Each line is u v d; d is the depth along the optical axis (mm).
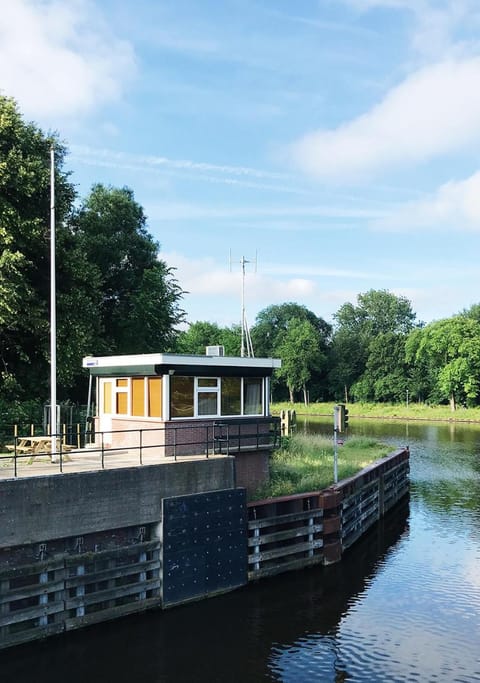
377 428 77188
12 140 35250
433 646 16500
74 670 14922
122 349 47562
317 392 132125
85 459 20531
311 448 35062
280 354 126562
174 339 52406
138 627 17203
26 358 34688
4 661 15125
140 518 18141
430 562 23297
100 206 51906
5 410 32281
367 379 120750
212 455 21312
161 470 18719
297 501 22375
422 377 113562
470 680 14742
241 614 18297
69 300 35719
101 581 17062
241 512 20359
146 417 22078
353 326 151375
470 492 35812
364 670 15211
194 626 17406
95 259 49188
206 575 19375
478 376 100750
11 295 31078
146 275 48719
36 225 34156
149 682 14477
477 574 21969
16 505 15742
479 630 17484
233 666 15266
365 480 28281
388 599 19656
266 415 24031
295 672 15062
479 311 120500
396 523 29297
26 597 15594
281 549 21562
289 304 145375
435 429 75438
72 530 16719
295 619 18047
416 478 40062
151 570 18219
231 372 22812
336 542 23312
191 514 19062
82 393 42062
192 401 22047
